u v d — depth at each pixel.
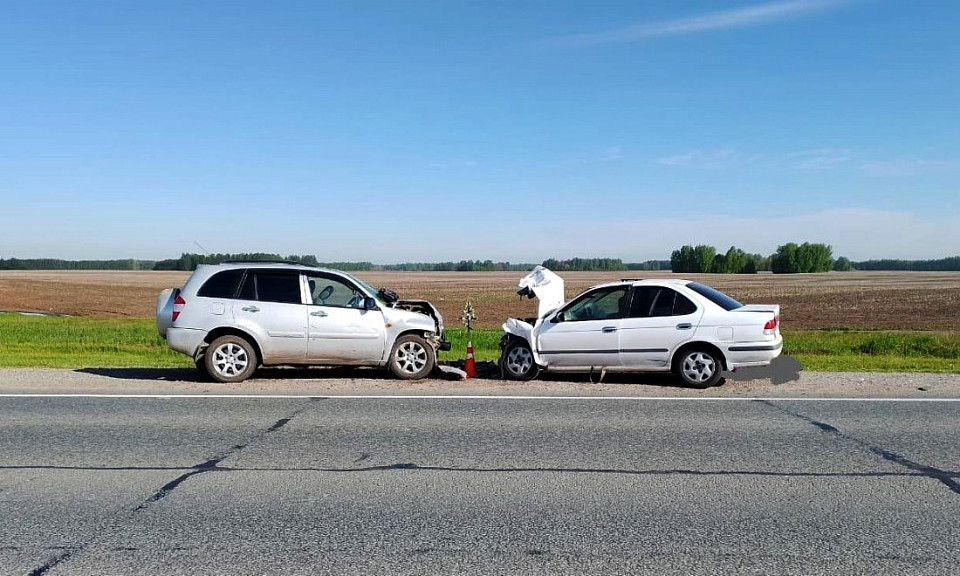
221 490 5.71
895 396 10.09
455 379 11.91
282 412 8.86
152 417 8.54
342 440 7.37
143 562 4.33
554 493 5.63
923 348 19.03
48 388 10.78
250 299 11.52
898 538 4.70
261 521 5.01
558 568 4.25
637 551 4.49
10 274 112.50
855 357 16.78
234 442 7.29
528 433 7.70
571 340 11.38
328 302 11.72
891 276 105.56
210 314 11.41
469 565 4.29
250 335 11.39
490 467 6.37
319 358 11.59
